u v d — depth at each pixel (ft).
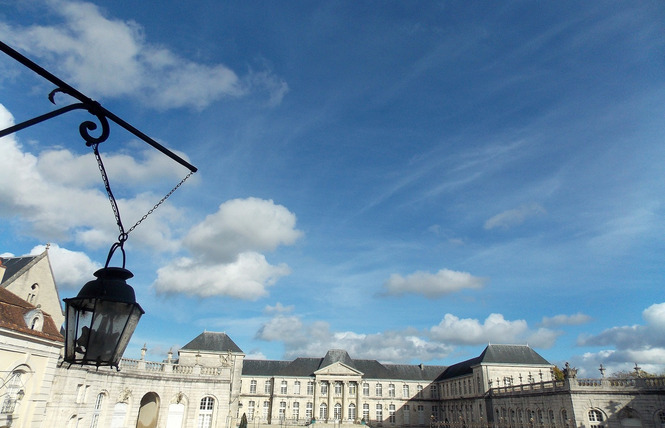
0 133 13.00
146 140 17.53
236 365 217.56
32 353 76.13
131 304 15.55
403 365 307.37
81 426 110.11
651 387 131.34
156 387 139.23
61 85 14.64
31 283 108.17
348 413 276.00
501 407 188.75
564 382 143.13
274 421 272.72
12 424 71.41
